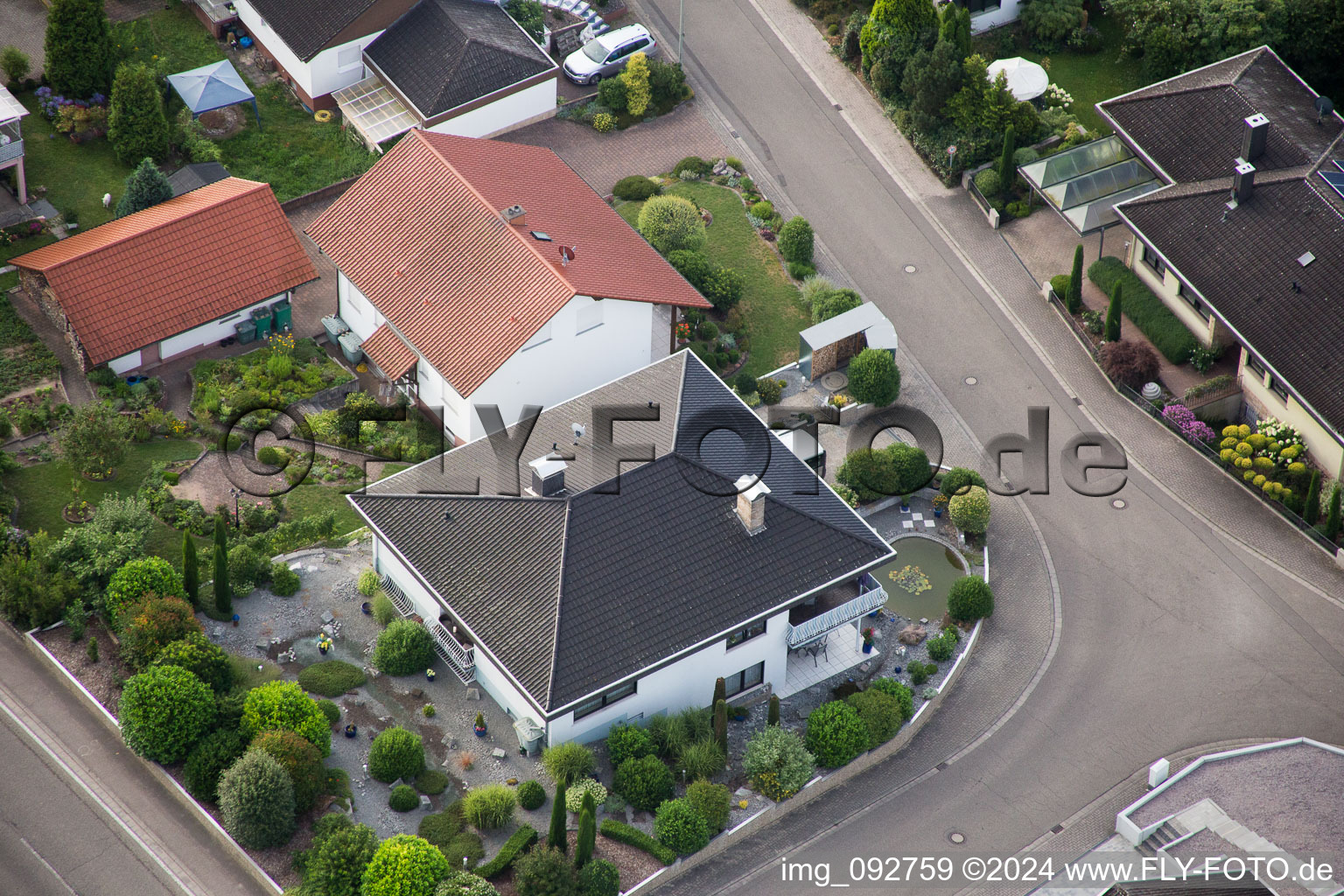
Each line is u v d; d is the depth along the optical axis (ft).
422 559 234.99
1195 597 264.72
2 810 219.20
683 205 304.71
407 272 272.51
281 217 288.10
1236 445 280.92
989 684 252.42
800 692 246.88
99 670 232.73
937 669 251.60
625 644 224.94
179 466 264.72
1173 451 285.43
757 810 230.27
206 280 280.72
